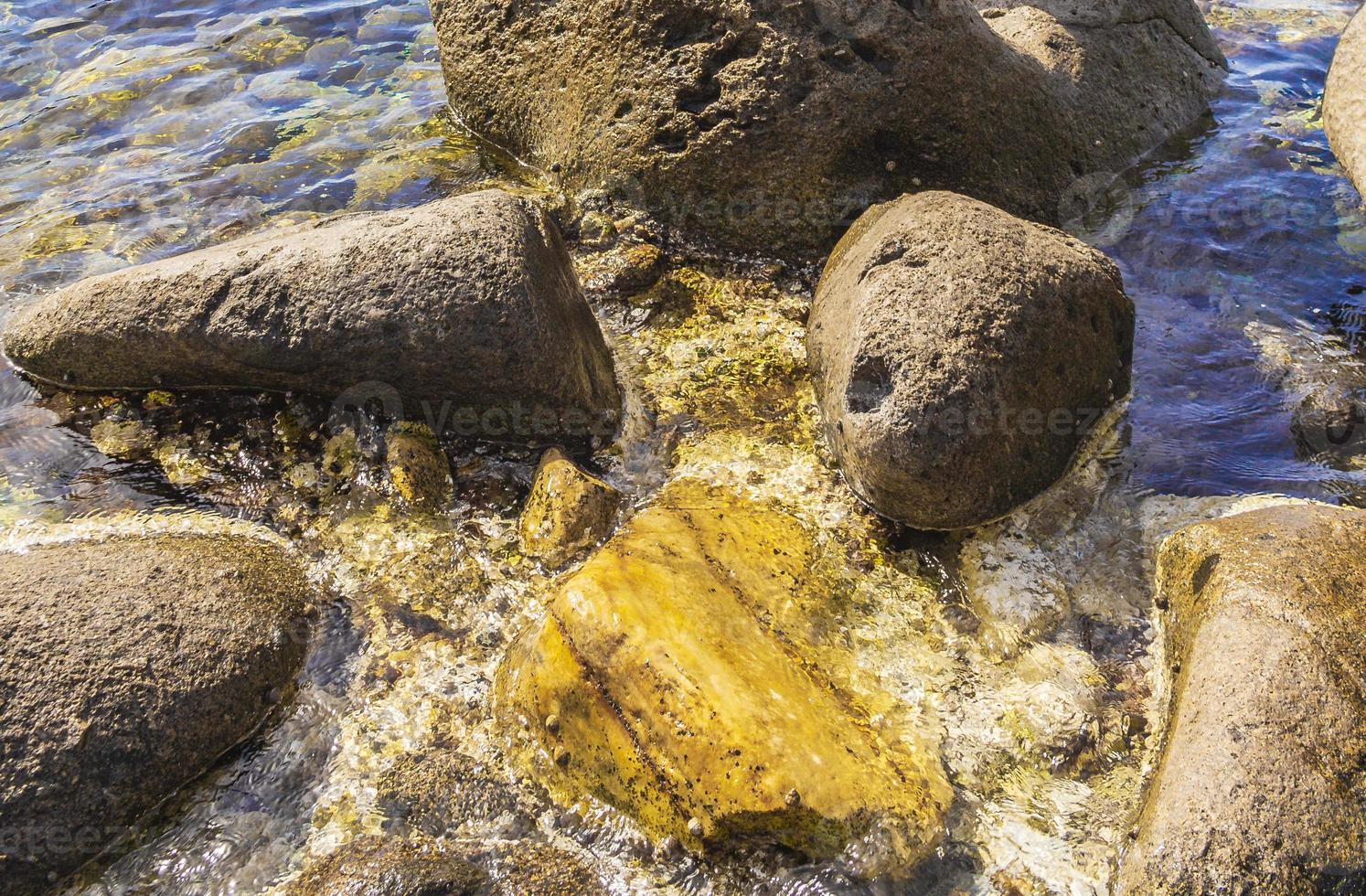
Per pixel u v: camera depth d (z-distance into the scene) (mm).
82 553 1397
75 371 1688
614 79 1921
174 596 1358
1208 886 1115
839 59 1827
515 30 2100
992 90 1911
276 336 1575
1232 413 1675
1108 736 1315
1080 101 2082
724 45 1833
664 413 1664
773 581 1411
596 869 1211
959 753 1296
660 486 1563
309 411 1643
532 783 1274
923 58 1836
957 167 1902
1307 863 1111
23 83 2441
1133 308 1639
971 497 1470
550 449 1593
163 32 2623
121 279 1660
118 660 1282
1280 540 1344
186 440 1629
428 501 1548
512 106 2129
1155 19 2279
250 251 1626
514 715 1317
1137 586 1462
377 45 2551
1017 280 1502
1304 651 1223
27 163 2195
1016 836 1229
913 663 1377
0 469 1593
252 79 2439
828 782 1201
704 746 1217
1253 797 1143
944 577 1464
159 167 2176
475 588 1457
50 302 1702
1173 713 1279
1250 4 2799
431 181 2107
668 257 1900
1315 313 1838
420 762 1294
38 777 1208
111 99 2373
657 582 1339
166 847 1238
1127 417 1662
